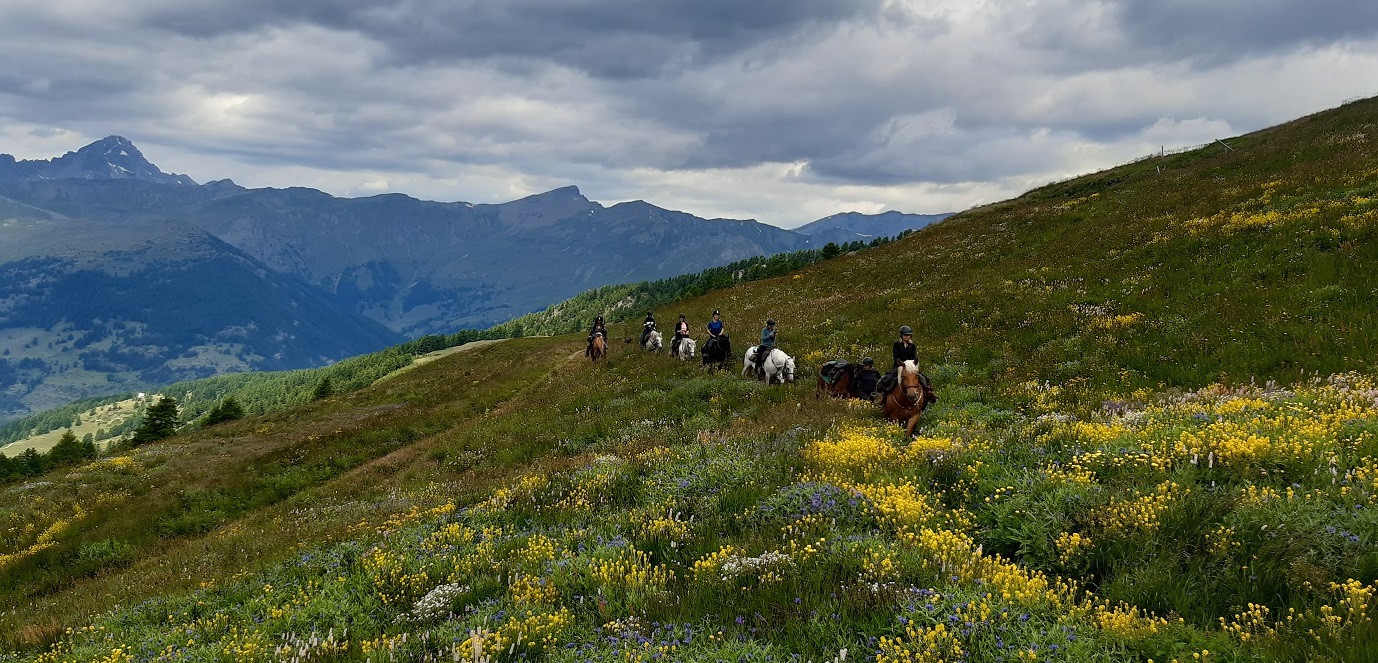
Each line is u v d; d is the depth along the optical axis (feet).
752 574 21.34
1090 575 20.06
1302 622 15.28
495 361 207.41
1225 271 72.18
